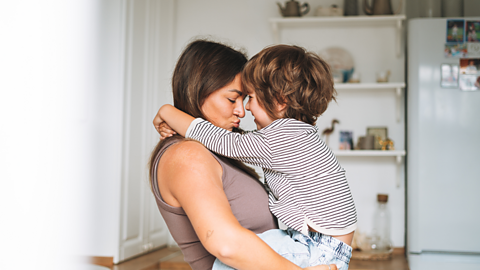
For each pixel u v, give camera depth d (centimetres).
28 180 155
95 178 264
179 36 360
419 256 271
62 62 196
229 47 104
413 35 283
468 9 335
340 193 99
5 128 139
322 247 97
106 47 270
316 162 98
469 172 272
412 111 281
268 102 103
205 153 84
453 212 272
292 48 108
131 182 282
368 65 332
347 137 326
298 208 96
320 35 339
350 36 336
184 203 74
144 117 300
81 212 234
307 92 103
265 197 99
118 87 268
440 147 276
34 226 161
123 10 270
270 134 96
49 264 175
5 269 139
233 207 92
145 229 303
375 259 283
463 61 277
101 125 267
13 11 141
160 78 328
